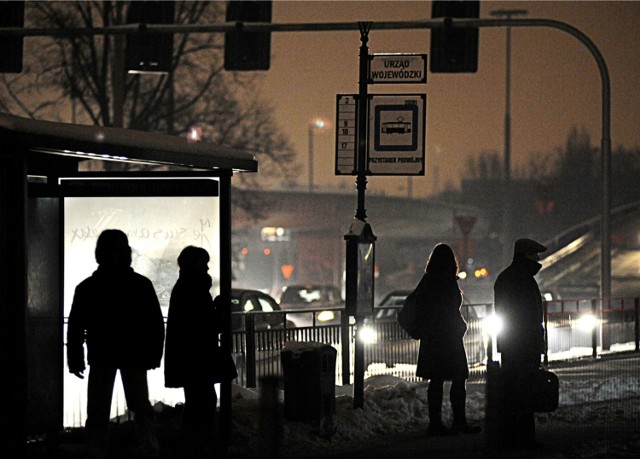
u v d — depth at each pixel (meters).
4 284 21.19
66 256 25.69
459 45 49.47
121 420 26.73
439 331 26.42
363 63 29.41
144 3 51.62
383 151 29.30
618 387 36.94
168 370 23.45
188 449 23.31
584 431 27.69
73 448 24.12
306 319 66.38
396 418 28.58
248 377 34.31
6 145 20.62
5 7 52.12
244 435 25.11
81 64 84.94
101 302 21.39
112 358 21.34
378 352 40.00
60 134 21.23
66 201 25.69
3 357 21.16
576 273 186.12
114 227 25.75
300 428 25.47
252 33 50.50
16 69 52.09
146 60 51.47
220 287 24.42
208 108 89.62
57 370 23.83
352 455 23.66
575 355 51.62
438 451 24.22
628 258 190.25
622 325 55.56
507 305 25.41
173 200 25.67
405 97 29.27
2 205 21.14
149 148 22.88
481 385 37.69
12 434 21.14
